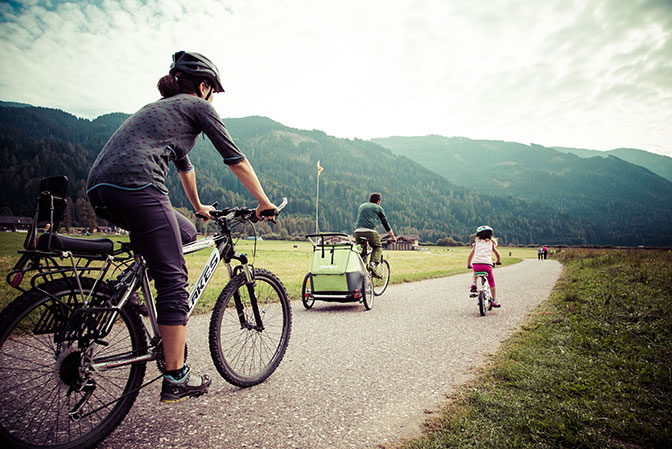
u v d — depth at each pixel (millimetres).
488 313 6918
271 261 29312
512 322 5977
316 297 7051
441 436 2199
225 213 2773
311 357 3891
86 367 1965
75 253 1943
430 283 12875
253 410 2564
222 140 2326
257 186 2496
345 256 6891
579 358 3703
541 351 3984
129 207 1945
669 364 3490
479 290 6645
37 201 1807
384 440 2199
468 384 3117
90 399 2162
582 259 27047
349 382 3180
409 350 4250
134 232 2031
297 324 5594
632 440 2178
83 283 2037
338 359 3848
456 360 3861
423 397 2863
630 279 9867
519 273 20922
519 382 3070
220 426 2316
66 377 1921
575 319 5582
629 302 6539
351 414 2549
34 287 1867
